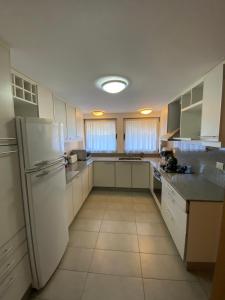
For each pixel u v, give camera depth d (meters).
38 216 1.44
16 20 0.95
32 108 2.00
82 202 3.25
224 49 1.31
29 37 1.13
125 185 4.23
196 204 1.61
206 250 1.66
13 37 1.12
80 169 3.07
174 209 2.01
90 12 0.90
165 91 2.51
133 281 1.62
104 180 4.28
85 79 1.93
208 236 1.64
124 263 1.84
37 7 0.86
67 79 1.93
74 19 0.96
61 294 1.49
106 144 4.81
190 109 2.46
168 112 3.36
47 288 1.55
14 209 1.28
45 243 1.53
